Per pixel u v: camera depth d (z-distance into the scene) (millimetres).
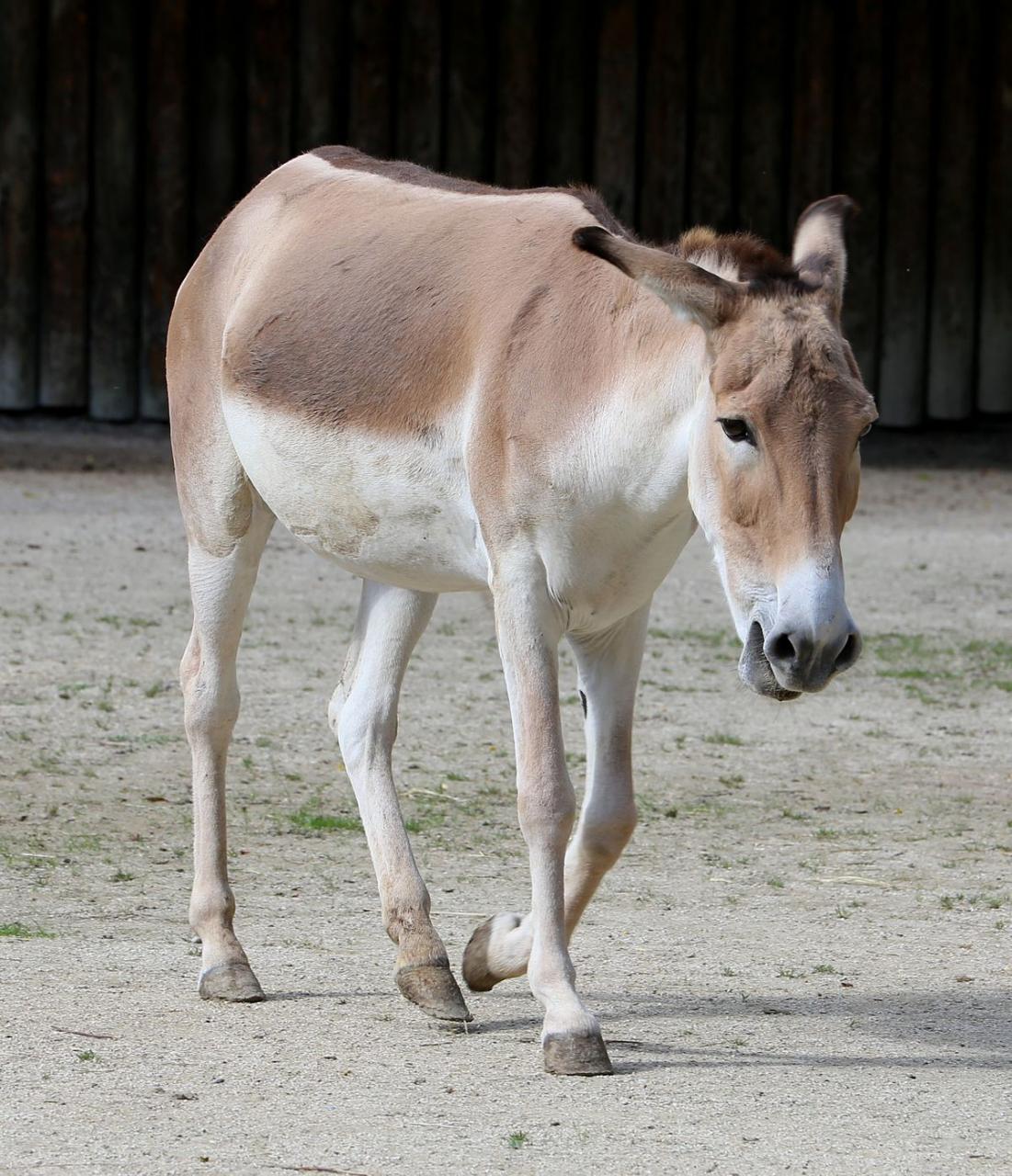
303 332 11406
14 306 46625
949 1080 9758
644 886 14234
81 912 13016
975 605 28656
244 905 13422
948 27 47656
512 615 10016
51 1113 8992
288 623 25344
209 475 12305
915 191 47906
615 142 47312
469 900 13609
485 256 10719
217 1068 9812
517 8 46781
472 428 10234
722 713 21016
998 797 17531
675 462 9523
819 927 13133
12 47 45750
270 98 46531
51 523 33875
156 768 17578
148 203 46562
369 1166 8289
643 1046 10336
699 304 9039
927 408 49250
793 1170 8289
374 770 11797
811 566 8594
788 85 47594
